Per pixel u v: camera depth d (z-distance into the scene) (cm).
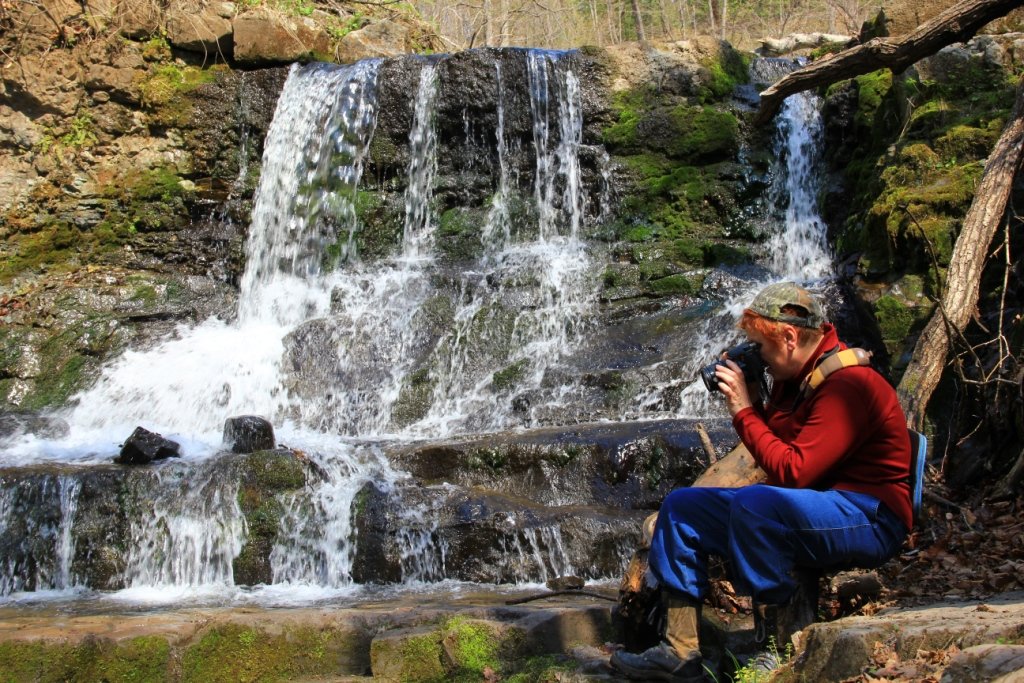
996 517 557
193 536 654
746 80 1084
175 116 1163
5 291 1086
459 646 451
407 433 877
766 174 1034
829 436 364
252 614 498
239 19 1186
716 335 863
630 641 449
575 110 1076
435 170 1116
